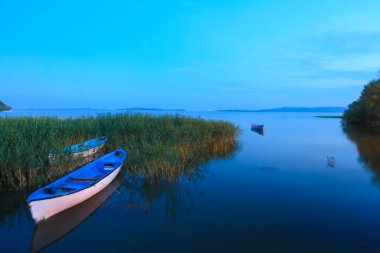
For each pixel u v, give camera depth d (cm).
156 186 1020
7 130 1127
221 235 643
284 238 624
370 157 1648
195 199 891
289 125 4809
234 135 2261
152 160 1077
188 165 1348
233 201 870
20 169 945
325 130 3659
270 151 1891
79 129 1591
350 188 1006
